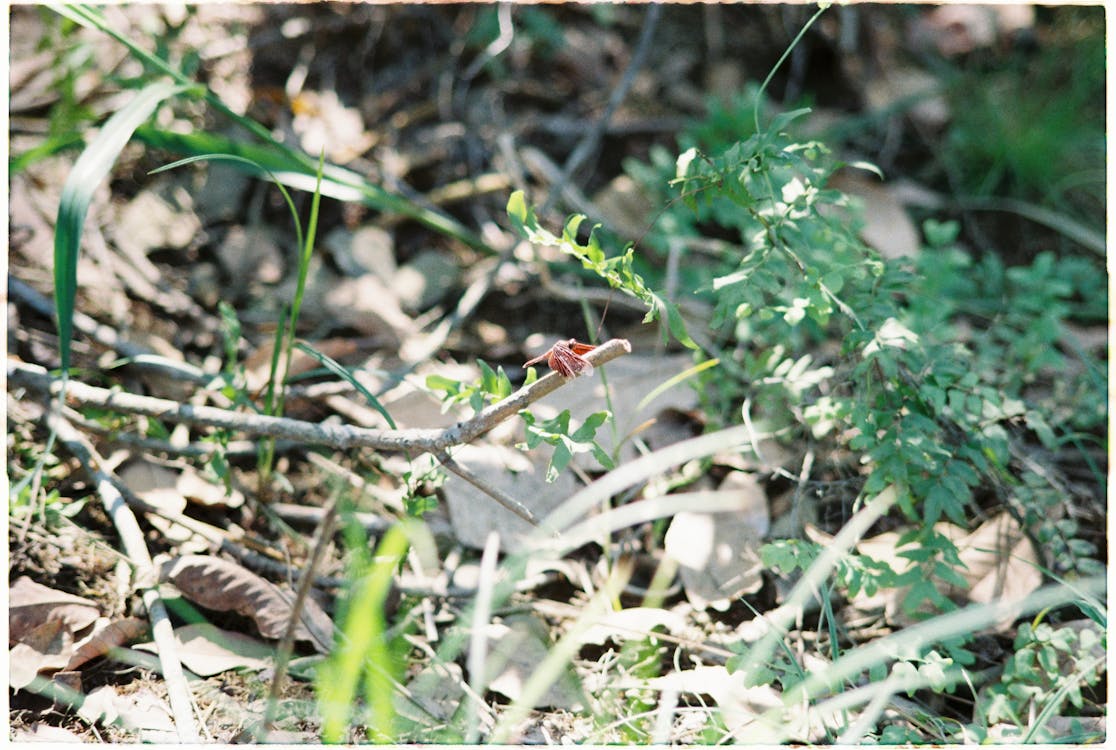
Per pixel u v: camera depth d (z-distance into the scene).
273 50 4.48
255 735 2.31
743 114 4.23
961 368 2.72
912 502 2.80
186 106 4.11
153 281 3.62
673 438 3.22
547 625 2.73
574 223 2.29
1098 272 4.08
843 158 4.47
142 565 2.56
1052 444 2.78
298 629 2.56
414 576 2.81
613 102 4.30
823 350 3.57
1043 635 2.42
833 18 4.88
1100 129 4.71
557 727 2.42
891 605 2.75
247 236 3.90
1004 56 5.01
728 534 2.89
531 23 4.75
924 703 2.60
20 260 3.50
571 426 2.30
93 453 2.82
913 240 4.05
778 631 2.35
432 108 4.47
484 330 3.74
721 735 2.35
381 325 3.65
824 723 2.28
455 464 2.37
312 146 4.18
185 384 3.29
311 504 3.04
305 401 3.29
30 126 3.92
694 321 3.69
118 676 2.46
